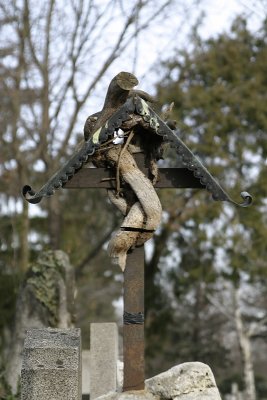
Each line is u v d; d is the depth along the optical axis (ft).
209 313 296.10
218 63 192.95
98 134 53.06
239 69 192.24
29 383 51.96
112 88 53.47
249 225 186.60
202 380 54.39
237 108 189.47
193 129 188.03
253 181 189.57
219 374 291.99
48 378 51.93
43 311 99.96
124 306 53.42
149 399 52.85
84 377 96.78
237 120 187.83
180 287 198.90
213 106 187.52
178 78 193.26
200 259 193.77
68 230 209.56
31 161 178.91
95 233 221.25
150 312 202.49
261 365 386.11
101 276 229.25
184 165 54.75
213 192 53.67
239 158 188.55
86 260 199.11
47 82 171.73
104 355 84.58
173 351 266.16
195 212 184.65
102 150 54.39
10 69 172.86
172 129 56.13
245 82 191.93
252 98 188.96
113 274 229.04
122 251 53.62
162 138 54.49
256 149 189.06
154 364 279.08
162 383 53.93
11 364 98.78
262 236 187.01
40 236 201.67
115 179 54.80
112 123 52.95
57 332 56.49
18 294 102.58
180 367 54.65
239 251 188.75
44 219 202.90
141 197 53.62
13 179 183.93
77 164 53.36
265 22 195.93
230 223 188.96
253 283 204.23
